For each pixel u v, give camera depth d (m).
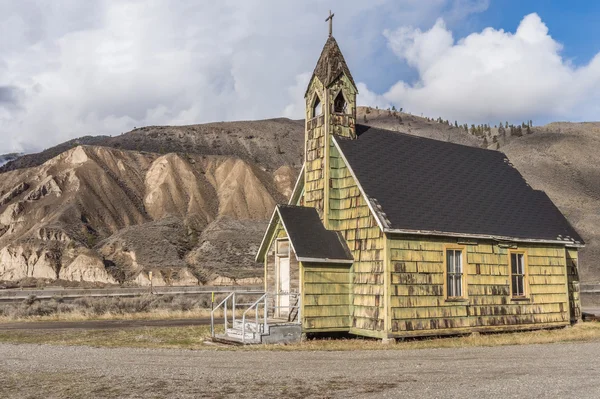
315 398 10.16
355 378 12.04
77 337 20.84
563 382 11.41
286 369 13.27
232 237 82.06
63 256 75.31
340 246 21.20
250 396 10.39
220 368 13.44
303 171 23.86
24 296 45.41
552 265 24.80
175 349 17.12
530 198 26.23
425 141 25.62
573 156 135.75
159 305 34.91
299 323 19.75
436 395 10.27
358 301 20.58
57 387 11.41
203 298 38.50
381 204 20.34
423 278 20.31
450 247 21.23
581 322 27.05
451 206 22.44
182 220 92.56
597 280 63.47
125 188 100.19
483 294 22.02
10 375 12.85
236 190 102.81
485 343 18.91
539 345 18.28
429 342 19.28
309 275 20.19
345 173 21.95
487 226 22.59
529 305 23.52
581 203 104.75
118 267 73.06
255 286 55.78
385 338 19.03
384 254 19.66
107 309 32.78
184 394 10.60
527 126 178.38
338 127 22.66
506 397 10.06
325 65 23.16
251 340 18.92
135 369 13.34
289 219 21.11
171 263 72.88
